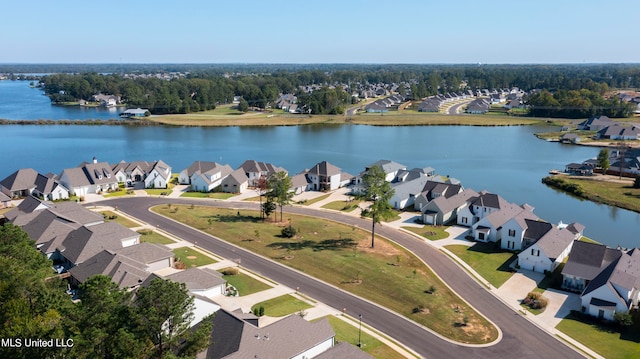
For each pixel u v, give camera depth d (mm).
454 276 69875
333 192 121188
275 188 96438
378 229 91438
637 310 56750
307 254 77438
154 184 122375
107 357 35938
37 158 156625
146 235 84312
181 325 39531
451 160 160875
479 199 95125
